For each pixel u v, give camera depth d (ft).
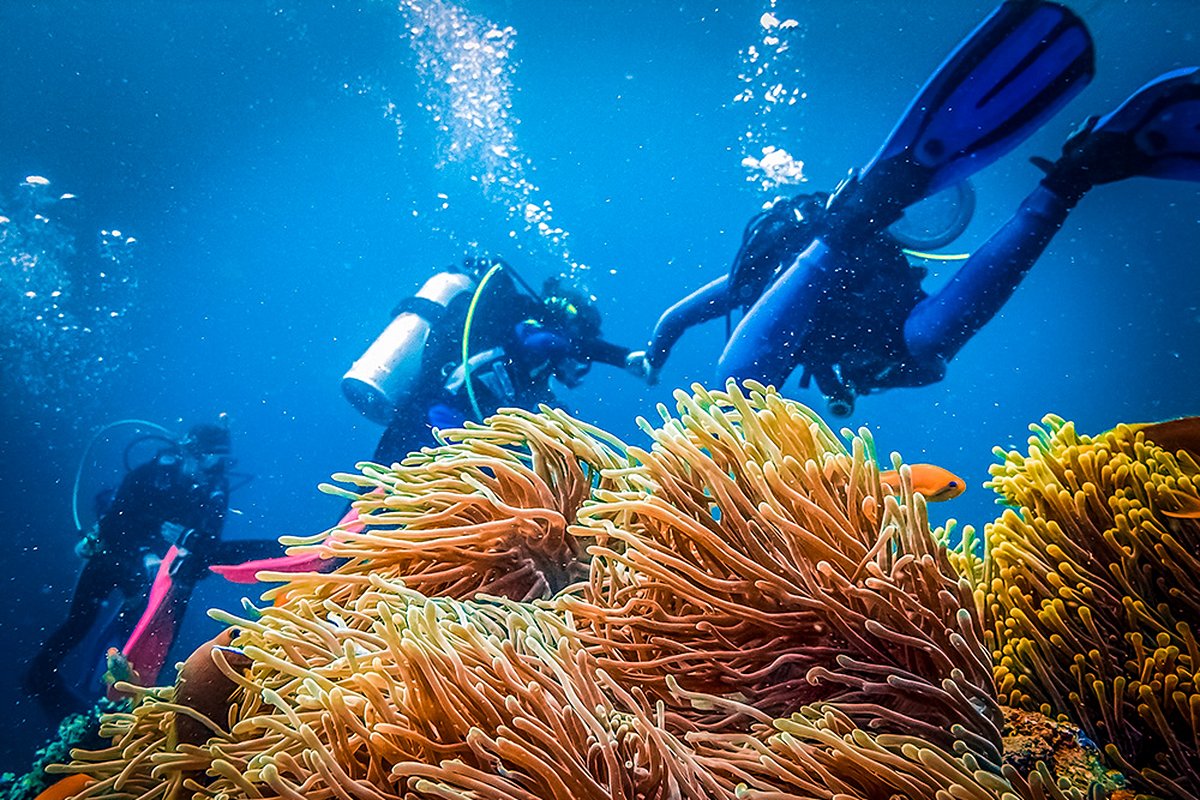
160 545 27.37
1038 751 4.99
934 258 25.82
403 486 7.31
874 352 20.20
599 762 4.50
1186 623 5.48
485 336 24.91
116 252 83.30
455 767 4.27
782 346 19.74
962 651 5.05
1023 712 5.37
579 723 4.57
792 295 19.90
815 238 20.71
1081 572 6.09
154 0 68.80
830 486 5.71
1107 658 5.67
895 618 5.09
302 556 7.50
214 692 6.18
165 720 6.29
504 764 4.55
